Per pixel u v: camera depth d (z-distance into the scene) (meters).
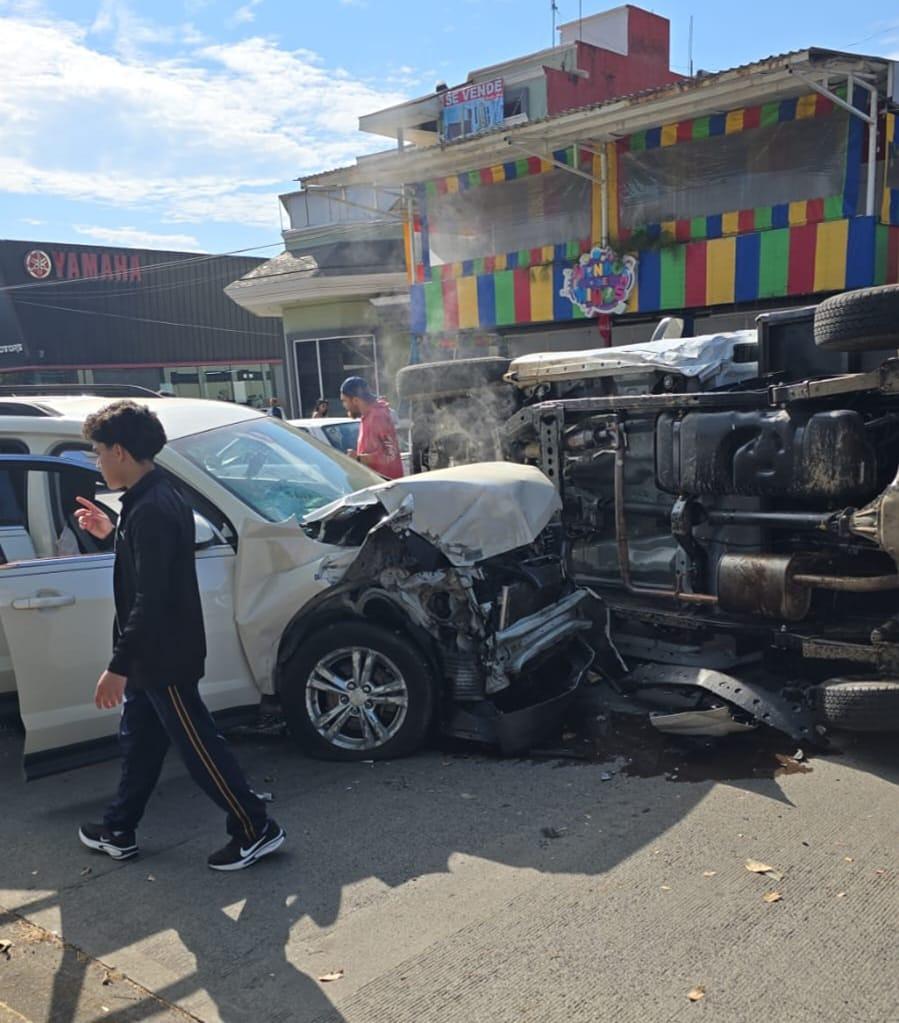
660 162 15.12
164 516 3.37
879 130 13.10
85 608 4.35
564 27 23.34
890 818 3.75
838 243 13.20
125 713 3.70
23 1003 2.86
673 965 2.88
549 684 5.16
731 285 14.30
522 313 16.97
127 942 3.19
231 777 3.55
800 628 4.64
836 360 4.71
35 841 4.04
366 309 21.64
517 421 5.88
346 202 18.84
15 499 4.94
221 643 4.67
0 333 36.78
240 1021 2.73
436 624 4.58
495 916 3.21
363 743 4.71
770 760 4.39
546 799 4.13
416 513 4.59
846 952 2.89
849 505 4.45
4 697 4.87
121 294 37.62
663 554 5.30
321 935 3.16
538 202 17.16
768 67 11.93
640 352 5.51
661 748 4.59
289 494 5.22
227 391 41.00
